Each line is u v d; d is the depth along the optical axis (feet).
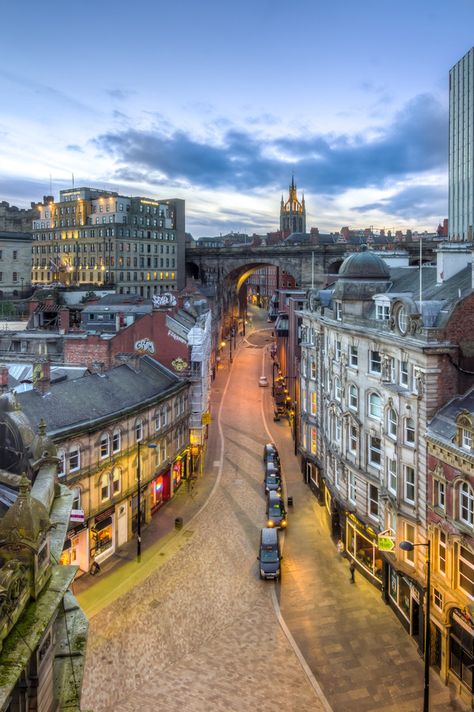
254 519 156.97
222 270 538.47
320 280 474.08
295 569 131.34
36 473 58.23
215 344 394.52
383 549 109.19
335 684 93.15
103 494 134.72
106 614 110.63
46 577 43.65
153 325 194.90
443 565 97.09
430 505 99.86
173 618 110.32
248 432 242.58
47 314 303.27
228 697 89.56
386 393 116.78
